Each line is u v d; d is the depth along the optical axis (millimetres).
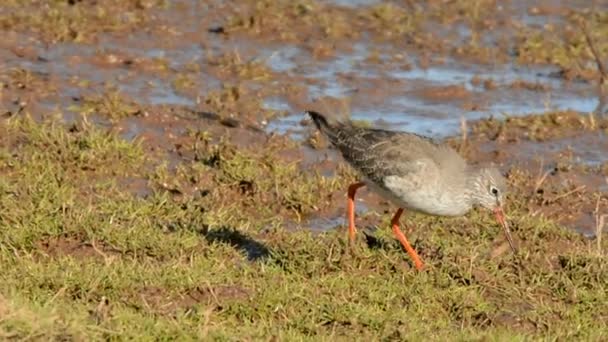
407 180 12969
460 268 13258
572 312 12469
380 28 21578
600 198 15875
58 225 13422
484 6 22984
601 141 17734
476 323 12266
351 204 13766
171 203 14750
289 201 15141
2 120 16672
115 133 16328
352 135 13641
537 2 23297
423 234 14445
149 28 20703
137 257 13094
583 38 21469
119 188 15195
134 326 11062
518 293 12922
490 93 19359
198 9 21781
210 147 16500
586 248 14156
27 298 11492
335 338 11445
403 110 18484
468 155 16984
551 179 16359
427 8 22750
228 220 14445
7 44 19422
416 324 11867
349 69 19859
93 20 20656
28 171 15180
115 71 18953
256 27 21078
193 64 19344
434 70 20125
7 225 13398
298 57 20188
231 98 18234
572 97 19391
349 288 12641
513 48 21203
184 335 10984
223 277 12586
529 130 17875
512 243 13703
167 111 17594
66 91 17984
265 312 11898
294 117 17984
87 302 11727
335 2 22750
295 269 13008
